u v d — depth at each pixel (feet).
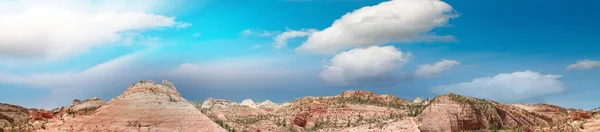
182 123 577.43
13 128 508.53
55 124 523.29
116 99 583.99
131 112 565.53
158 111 579.07
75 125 526.57
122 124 546.26
